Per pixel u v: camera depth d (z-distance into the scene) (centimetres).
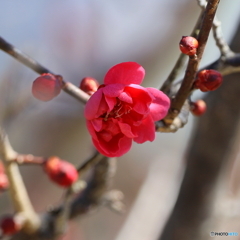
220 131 37
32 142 60
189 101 32
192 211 38
